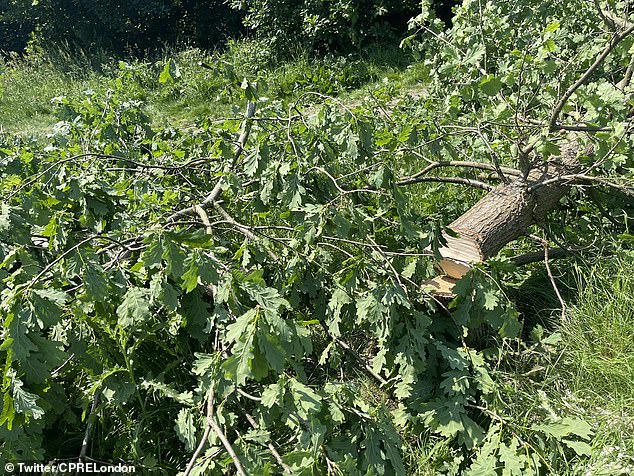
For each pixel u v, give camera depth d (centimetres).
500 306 243
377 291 229
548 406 241
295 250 248
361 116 325
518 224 301
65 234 214
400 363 231
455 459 219
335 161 296
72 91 883
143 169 318
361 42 881
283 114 342
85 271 198
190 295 233
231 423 199
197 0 1223
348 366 276
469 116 386
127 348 234
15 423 179
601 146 284
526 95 346
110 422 230
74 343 218
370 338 285
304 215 275
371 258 246
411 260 263
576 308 284
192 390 247
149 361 244
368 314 237
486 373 233
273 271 269
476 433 221
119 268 226
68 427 230
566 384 256
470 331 268
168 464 217
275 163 265
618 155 284
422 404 232
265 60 877
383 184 260
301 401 177
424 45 462
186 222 253
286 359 167
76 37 1212
